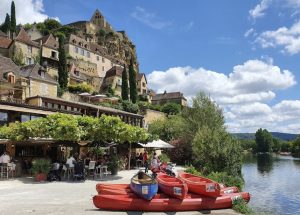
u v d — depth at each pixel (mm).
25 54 75500
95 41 133125
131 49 148875
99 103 62781
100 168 23406
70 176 23000
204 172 29953
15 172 22953
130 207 13820
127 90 81375
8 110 30281
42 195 16109
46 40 83062
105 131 22453
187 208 14617
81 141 23984
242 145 32188
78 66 91438
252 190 30734
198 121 42750
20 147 26250
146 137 26578
